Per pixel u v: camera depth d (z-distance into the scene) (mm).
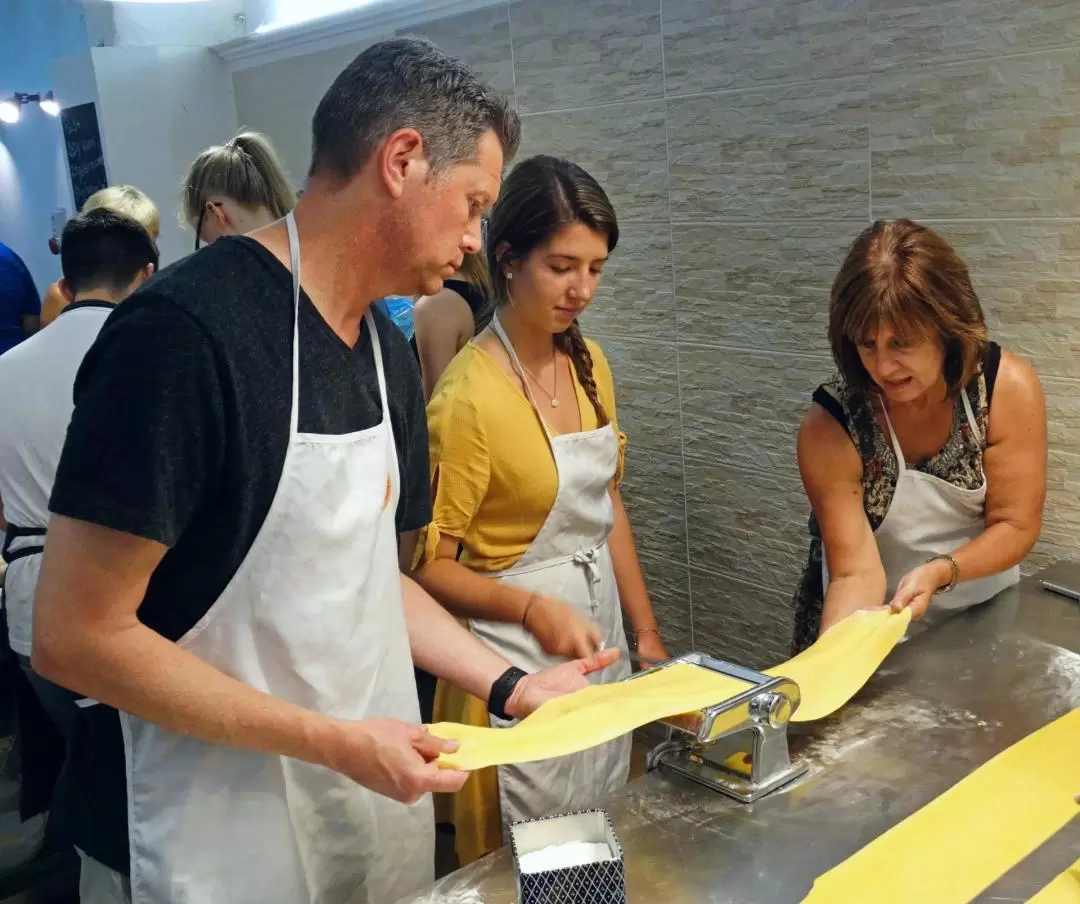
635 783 1181
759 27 2100
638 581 2004
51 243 4625
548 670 1365
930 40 1840
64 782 1282
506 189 1654
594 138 2535
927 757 1205
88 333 1983
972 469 1562
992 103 1781
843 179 2039
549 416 1726
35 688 2082
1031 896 971
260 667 1141
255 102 3877
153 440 978
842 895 979
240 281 1055
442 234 1107
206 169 2145
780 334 2244
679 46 2268
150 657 1021
